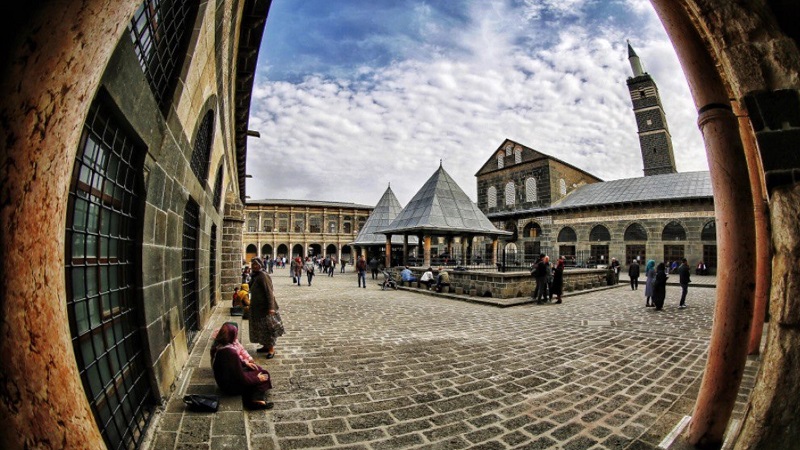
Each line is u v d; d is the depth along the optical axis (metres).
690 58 2.67
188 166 4.15
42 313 1.05
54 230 1.11
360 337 6.54
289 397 3.69
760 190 5.20
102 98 1.84
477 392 3.91
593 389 4.02
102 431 2.02
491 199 44.56
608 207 32.38
